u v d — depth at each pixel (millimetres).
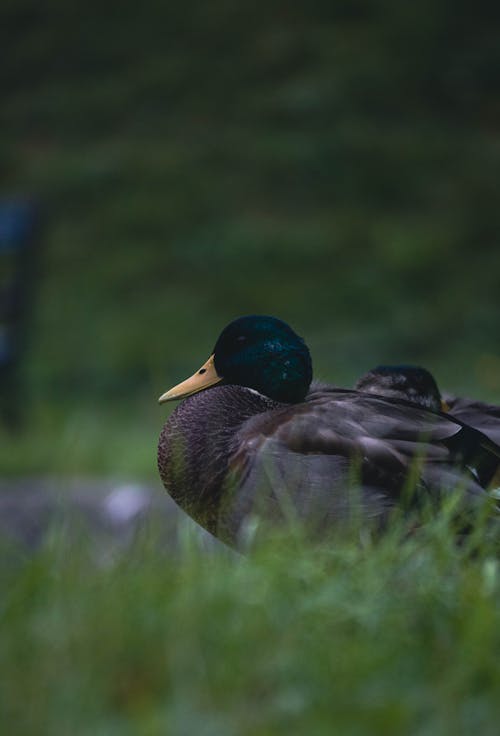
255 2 31906
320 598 3445
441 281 22516
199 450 4895
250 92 28844
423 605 3572
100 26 32188
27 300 13641
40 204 13859
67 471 5996
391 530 4344
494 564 3850
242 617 3355
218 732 2879
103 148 27656
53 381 18375
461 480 4559
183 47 30906
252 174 26016
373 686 3125
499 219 24594
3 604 3523
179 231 24359
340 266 22875
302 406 4805
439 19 30656
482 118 28203
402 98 28594
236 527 4727
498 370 16406
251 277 22625
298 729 2932
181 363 19391
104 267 23328
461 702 3086
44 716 2939
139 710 2939
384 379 5395
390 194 25516
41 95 30156
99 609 3393
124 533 6172
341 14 31266
